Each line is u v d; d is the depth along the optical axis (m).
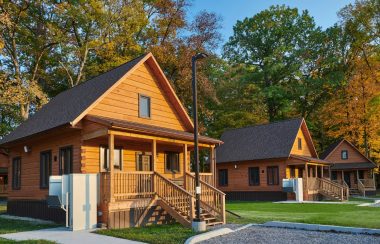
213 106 45.66
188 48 37.44
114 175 14.58
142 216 15.23
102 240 11.57
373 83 45.03
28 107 31.52
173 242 11.30
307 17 54.41
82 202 13.89
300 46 53.44
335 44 51.75
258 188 34.56
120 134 15.02
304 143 38.00
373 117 45.19
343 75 49.47
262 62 55.09
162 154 20.86
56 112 18.95
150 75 20.23
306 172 32.19
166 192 15.77
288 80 53.38
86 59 37.28
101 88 17.88
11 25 29.28
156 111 20.27
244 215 19.20
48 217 16.98
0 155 39.88
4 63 33.06
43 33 33.28
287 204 27.59
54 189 14.21
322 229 13.86
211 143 20.89
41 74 35.50
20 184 20.17
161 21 40.09
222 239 12.02
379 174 55.03
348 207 24.30
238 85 48.69
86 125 15.73
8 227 14.76
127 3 36.72
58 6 31.78
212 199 17.02
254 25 55.16
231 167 36.88
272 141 35.62
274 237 12.31
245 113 45.69
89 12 33.62
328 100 52.00
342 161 47.44
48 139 18.19
